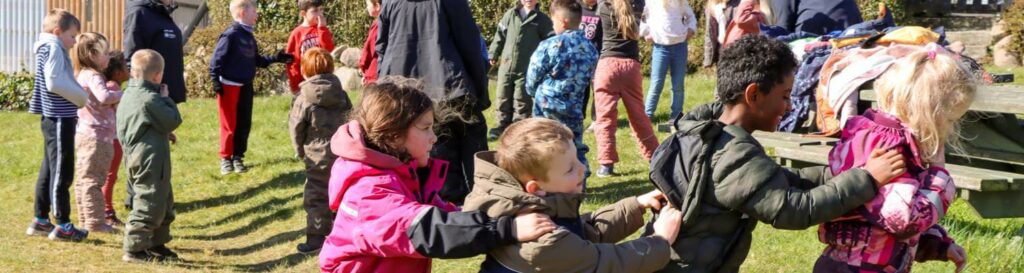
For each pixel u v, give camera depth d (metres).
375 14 9.34
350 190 3.18
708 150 3.04
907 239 3.18
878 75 5.14
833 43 5.95
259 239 7.41
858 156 3.14
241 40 9.28
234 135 9.35
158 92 6.55
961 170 4.74
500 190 3.03
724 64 3.18
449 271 5.67
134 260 6.60
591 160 8.52
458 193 6.76
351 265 3.23
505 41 9.84
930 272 4.88
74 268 6.41
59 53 7.03
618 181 7.74
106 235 7.57
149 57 6.50
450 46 6.59
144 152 6.44
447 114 5.84
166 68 8.96
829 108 5.51
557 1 7.38
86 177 7.63
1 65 15.72
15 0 15.61
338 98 6.64
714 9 9.87
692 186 3.03
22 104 14.47
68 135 7.23
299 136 6.68
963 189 4.48
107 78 7.64
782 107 3.15
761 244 5.55
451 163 6.73
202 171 9.51
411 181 3.29
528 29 9.48
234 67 9.22
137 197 6.54
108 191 8.01
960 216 5.95
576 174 3.07
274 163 9.59
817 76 5.99
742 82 3.09
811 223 2.97
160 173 6.52
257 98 12.52
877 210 3.04
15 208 8.82
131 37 8.79
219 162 9.80
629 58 7.78
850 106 5.25
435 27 6.54
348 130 3.26
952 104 3.09
